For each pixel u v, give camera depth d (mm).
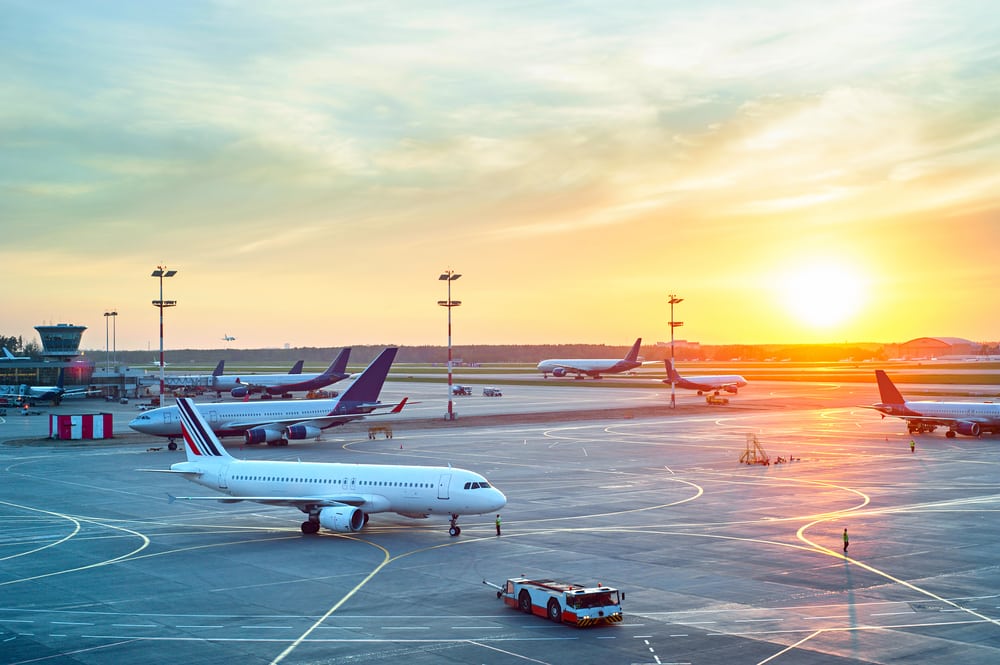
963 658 41219
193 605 51250
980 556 62438
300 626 46969
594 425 170250
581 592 46875
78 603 51875
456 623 47250
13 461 119562
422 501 70000
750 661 40875
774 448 131750
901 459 118750
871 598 51594
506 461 117750
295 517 80250
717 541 67938
